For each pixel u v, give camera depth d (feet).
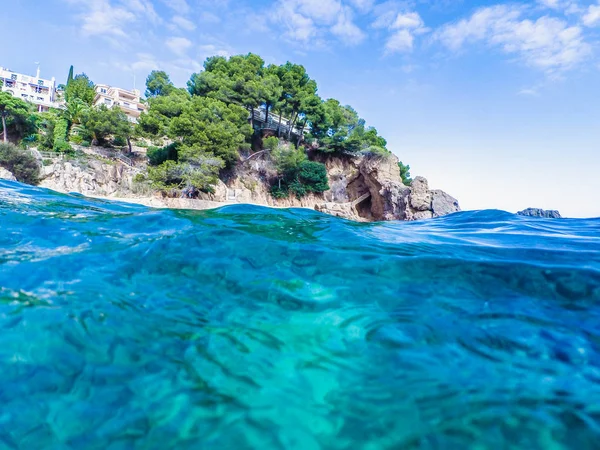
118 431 4.54
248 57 131.13
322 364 5.77
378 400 4.94
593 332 6.51
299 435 4.39
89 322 6.90
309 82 130.21
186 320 7.25
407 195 111.65
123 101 160.25
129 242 11.66
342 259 10.44
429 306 7.68
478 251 11.18
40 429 4.58
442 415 4.60
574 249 11.44
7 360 5.73
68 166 88.12
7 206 16.46
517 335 6.47
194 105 99.91
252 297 8.27
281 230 14.02
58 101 171.73
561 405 4.71
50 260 9.75
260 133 124.57
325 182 119.03
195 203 87.40
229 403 4.98
